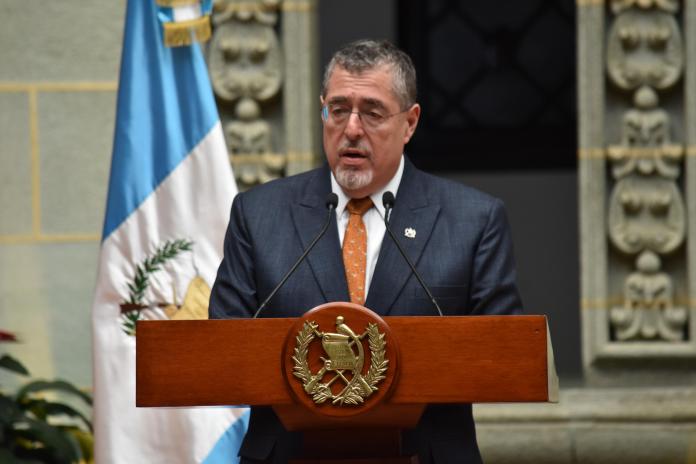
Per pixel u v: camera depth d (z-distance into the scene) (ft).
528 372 28.96
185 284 49.08
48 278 61.21
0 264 61.21
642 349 60.70
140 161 49.73
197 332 29.78
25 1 61.57
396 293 33.65
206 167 49.62
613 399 59.82
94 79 61.46
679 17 60.85
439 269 34.01
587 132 61.00
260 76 60.34
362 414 28.96
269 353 29.53
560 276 81.87
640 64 60.75
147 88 50.19
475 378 29.04
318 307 29.19
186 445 48.24
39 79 61.36
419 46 79.66
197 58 50.37
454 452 32.71
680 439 59.26
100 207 61.21
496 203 35.45
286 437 33.14
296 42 60.34
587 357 61.21
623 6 60.54
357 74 33.58
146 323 29.89
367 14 81.97
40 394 59.67
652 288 60.75
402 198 35.29
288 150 60.39
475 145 79.25
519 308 34.40
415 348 29.19
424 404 29.45
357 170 33.86
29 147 61.21
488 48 79.30
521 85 79.20
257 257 34.88
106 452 48.29
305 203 35.60
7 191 61.26
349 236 35.17
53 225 61.16
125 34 50.52
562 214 81.76
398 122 33.96
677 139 61.05
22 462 50.83
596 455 59.47
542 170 79.61
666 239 60.64
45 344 60.95
